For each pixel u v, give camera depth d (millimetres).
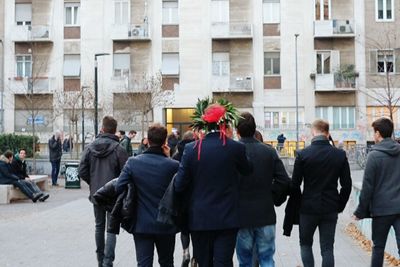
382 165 6746
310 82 42844
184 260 8500
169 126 43750
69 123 41781
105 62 43844
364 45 42625
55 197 21656
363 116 42375
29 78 40438
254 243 7059
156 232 6254
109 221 7305
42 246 10875
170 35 43656
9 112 44094
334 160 7078
